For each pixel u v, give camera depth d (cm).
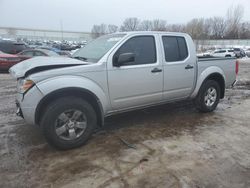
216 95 564
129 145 388
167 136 425
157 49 448
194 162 336
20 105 351
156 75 444
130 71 410
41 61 376
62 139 363
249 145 391
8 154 357
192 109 592
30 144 391
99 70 378
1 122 490
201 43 5544
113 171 314
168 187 282
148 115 542
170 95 479
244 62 2594
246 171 315
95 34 8325
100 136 425
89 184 288
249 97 740
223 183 290
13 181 294
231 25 7000
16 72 353
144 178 299
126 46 411
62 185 287
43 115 350
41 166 326
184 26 6950
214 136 425
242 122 500
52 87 342
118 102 410
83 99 380
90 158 347
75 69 360
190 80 504
